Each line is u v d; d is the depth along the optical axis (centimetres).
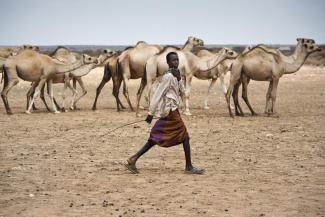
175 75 1280
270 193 1141
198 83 4766
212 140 1836
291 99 3450
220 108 2933
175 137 1295
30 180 1271
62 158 1534
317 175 1312
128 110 2830
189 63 2544
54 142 1806
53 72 2644
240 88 4350
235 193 1141
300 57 2516
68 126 2184
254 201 1080
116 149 1678
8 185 1223
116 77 2744
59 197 1120
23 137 1909
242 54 2466
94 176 1307
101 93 3934
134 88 4338
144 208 1034
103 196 1124
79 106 3053
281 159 1510
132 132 2027
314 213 999
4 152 1628
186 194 1133
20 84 4522
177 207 1038
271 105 2647
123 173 1338
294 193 1141
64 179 1278
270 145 1730
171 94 1273
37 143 1786
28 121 2344
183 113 2639
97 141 1825
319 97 3588
